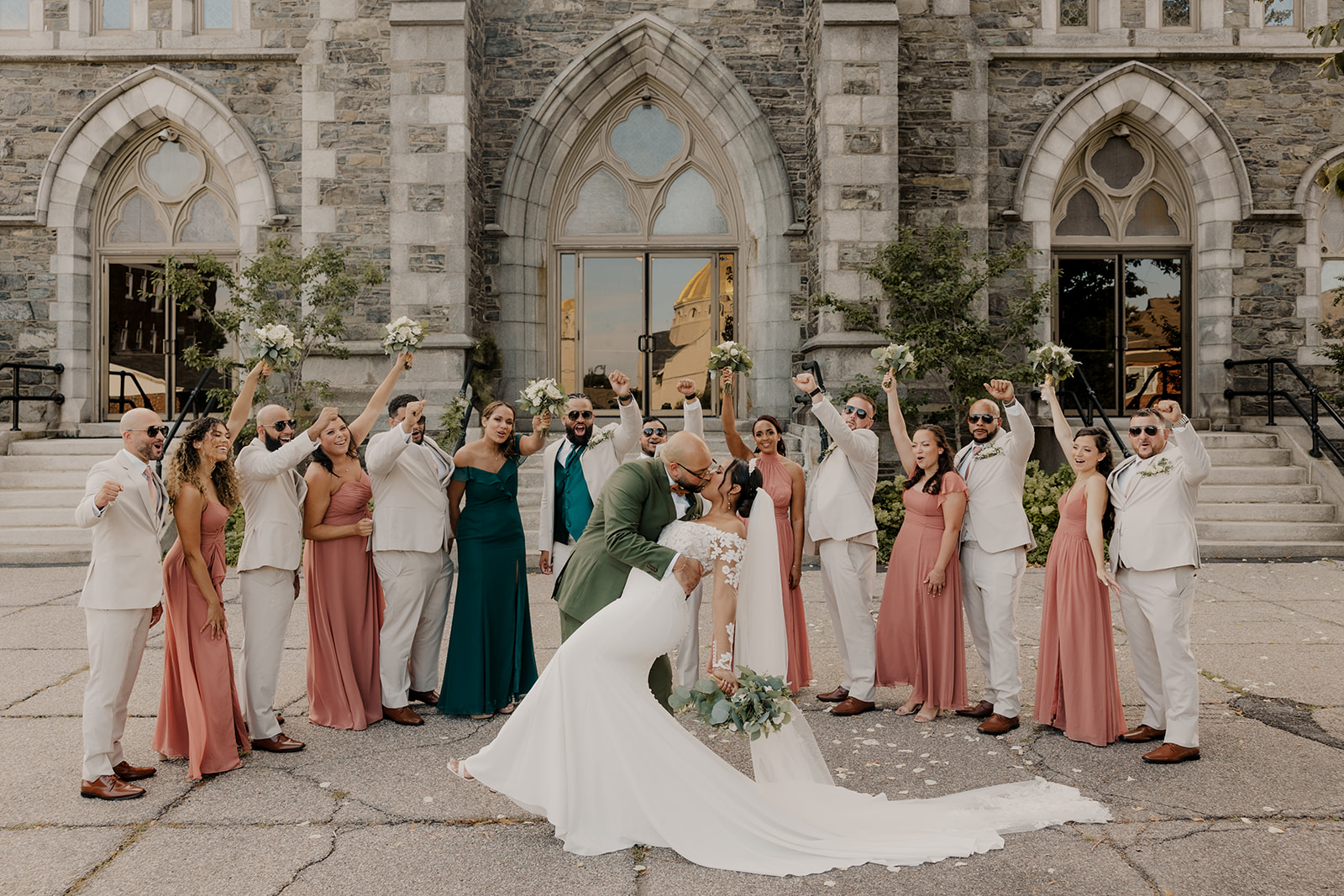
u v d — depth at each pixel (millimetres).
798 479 4840
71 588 7641
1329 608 6754
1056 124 11109
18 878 2814
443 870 2879
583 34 11258
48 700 4691
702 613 6551
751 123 11141
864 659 4574
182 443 3758
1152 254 11617
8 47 11164
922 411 10273
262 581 4016
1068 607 4156
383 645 4457
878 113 10016
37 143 11273
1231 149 11062
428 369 10266
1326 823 3209
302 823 3238
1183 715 3838
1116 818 3264
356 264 10617
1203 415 11344
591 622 3129
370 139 10617
